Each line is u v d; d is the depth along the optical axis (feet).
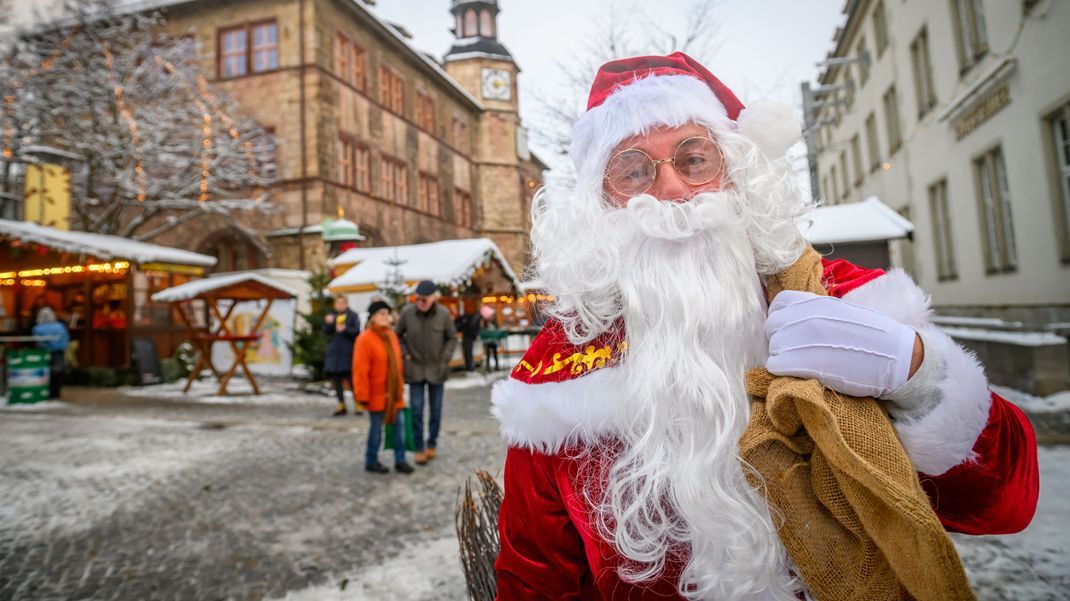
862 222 27.71
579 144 3.49
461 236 100.12
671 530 2.57
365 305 39.42
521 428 3.01
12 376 31.14
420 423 17.12
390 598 9.12
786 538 2.27
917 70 40.88
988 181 32.35
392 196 79.87
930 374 2.14
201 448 19.74
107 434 22.40
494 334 43.29
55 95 52.19
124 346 41.11
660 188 2.95
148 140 54.49
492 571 4.99
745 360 2.62
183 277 45.68
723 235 2.76
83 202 54.95
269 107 64.85
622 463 2.64
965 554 9.64
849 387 2.16
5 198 49.85
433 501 13.67
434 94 93.56
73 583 9.93
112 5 53.57
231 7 66.54
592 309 2.94
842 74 64.54
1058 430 16.62
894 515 2.00
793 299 2.42
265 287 35.55
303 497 14.24
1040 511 10.95
